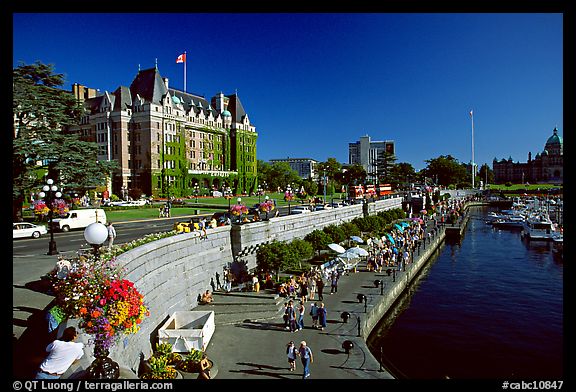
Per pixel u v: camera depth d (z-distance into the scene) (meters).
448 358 29.75
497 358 29.83
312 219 58.59
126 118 110.81
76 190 52.28
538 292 48.03
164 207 63.12
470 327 36.38
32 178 48.03
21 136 47.44
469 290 48.81
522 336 34.34
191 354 21.53
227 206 81.12
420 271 56.94
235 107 146.62
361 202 85.56
